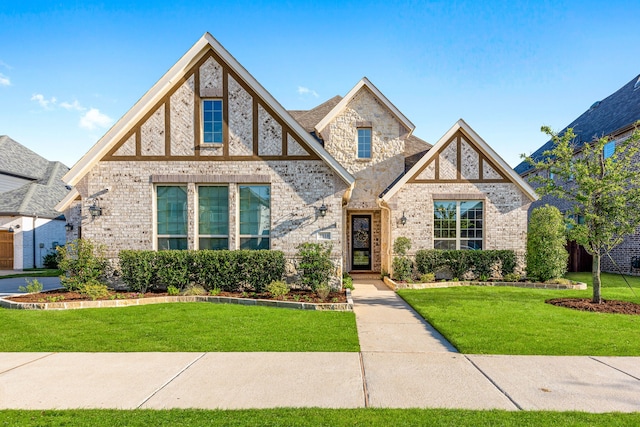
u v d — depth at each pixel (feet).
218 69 38.34
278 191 38.11
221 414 12.96
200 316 27.35
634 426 12.17
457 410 13.26
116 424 12.32
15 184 83.15
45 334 22.97
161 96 38.19
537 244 43.04
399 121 51.42
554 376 16.49
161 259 35.94
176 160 38.14
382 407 13.53
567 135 32.86
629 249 56.29
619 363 18.07
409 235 46.11
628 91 69.10
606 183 30.60
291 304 30.86
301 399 14.24
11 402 14.14
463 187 46.34
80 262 35.17
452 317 26.86
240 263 35.99
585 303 31.37
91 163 37.35
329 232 37.78
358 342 21.50
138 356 19.20
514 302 32.58
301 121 55.36
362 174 51.39
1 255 72.43
